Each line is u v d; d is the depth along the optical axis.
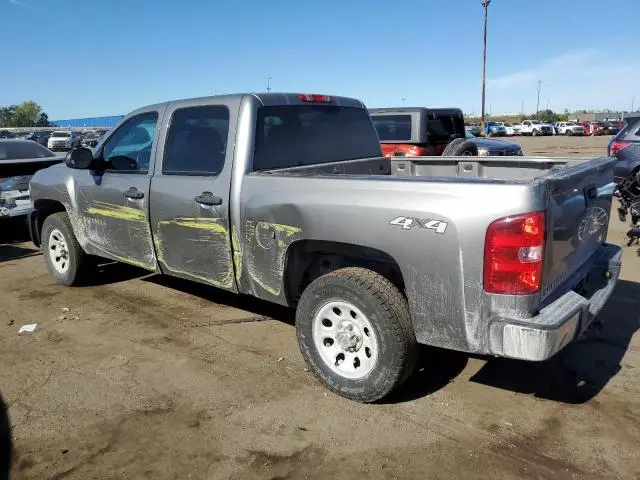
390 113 11.08
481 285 2.97
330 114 4.89
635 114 10.66
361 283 3.37
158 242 4.72
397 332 3.28
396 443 3.16
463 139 9.52
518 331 2.90
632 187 7.68
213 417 3.46
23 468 3.01
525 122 51.97
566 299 3.17
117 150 5.15
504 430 3.26
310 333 3.69
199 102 4.41
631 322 4.78
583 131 49.25
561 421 3.34
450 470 2.92
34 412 3.56
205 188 4.20
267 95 4.30
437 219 3.05
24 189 8.55
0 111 103.25
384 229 3.25
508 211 2.86
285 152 4.36
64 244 6.04
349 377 3.56
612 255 4.00
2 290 6.17
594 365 4.05
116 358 4.32
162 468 2.99
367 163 5.06
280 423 3.38
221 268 4.26
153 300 5.68
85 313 5.34
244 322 5.02
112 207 5.11
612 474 2.86
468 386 3.79
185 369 4.11
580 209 3.45
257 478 2.90
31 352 4.46
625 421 3.32
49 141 32.75
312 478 2.89
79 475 2.95
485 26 33.66
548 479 2.83
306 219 3.58
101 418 3.48
